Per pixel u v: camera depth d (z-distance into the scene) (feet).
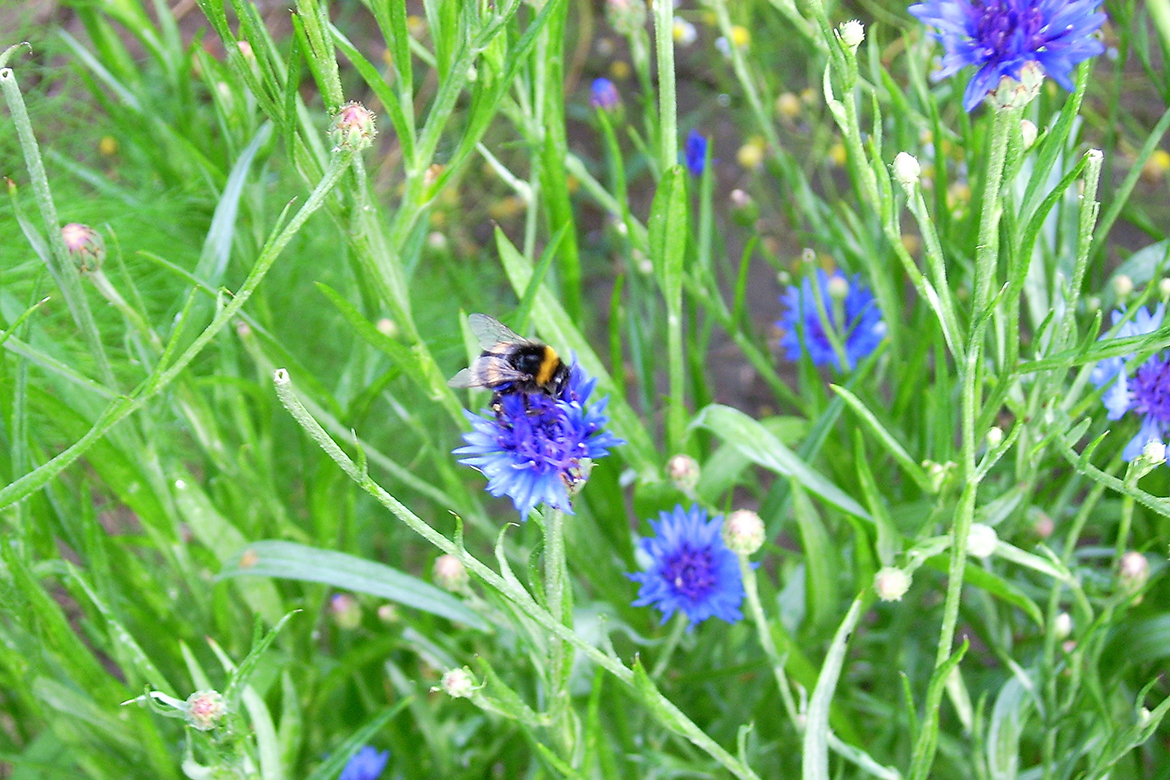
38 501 1.82
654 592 1.86
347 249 2.11
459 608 1.82
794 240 3.55
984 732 2.01
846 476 2.10
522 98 1.94
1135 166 1.84
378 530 2.53
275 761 1.74
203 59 2.02
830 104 1.51
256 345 1.89
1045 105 2.04
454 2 1.65
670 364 1.89
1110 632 1.95
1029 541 1.98
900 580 1.62
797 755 2.13
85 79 2.43
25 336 1.81
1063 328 1.60
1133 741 1.63
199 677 1.71
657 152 2.22
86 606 1.85
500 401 1.52
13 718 2.13
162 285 2.52
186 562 1.96
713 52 3.66
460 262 3.54
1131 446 1.73
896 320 2.05
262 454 2.08
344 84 3.86
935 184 2.01
